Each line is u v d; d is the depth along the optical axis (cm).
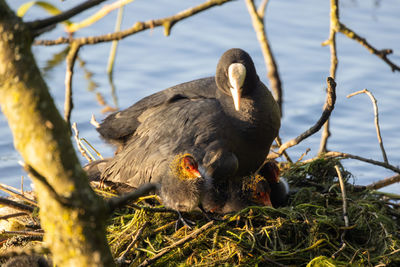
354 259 807
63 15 363
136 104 1038
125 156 952
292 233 843
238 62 891
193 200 838
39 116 354
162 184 874
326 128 1230
